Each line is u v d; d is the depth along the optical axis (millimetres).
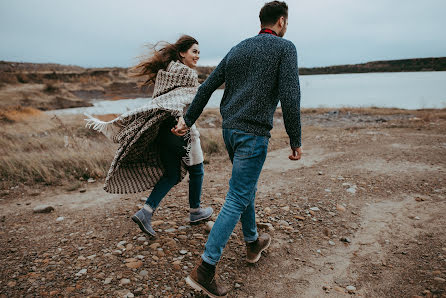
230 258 2436
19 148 6848
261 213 3295
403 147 6430
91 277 2117
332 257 2473
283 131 9914
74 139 6789
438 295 1891
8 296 1904
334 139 8008
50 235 2818
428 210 3248
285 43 1799
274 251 2568
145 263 2303
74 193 4188
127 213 3324
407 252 2463
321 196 3752
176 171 2602
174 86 2498
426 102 26625
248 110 1795
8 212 3471
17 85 51406
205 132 8414
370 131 9461
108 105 39281
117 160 2486
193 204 2922
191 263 2330
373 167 4969
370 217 3170
